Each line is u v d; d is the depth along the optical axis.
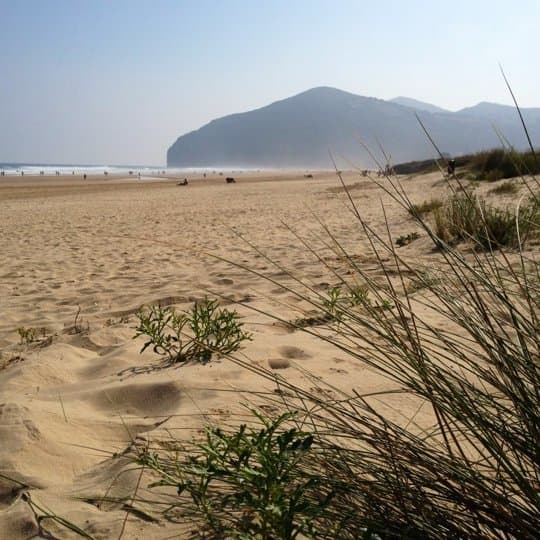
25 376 3.04
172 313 3.55
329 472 1.58
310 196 22.55
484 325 1.66
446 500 1.47
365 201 16.80
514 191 11.09
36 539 1.63
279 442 1.45
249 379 2.91
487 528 1.44
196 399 2.63
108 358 3.44
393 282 4.90
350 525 1.44
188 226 12.96
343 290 4.89
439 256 5.45
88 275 7.29
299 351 3.39
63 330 4.35
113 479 1.91
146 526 1.65
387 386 2.74
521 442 1.44
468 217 2.03
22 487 1.91
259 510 1.33
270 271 6.61
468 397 1.49
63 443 2.20
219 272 6.82
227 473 1.46
